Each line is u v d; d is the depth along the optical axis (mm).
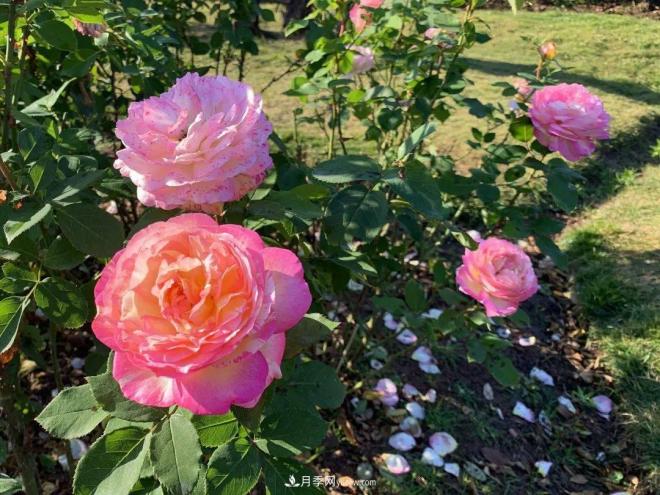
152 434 795
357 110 2096
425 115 2031
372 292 2568
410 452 2064
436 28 2018
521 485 2029
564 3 8445
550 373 2525
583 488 2061
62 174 1166
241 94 872
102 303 679
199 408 654
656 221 3264
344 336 2262
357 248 2145
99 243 989
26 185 1054
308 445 929
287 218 1204
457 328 1796
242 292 648
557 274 3080
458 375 2430
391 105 1979
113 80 2334
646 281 2824
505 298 1496
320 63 2170
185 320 637
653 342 2547
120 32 1735
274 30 6285
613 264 2975
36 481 1663
